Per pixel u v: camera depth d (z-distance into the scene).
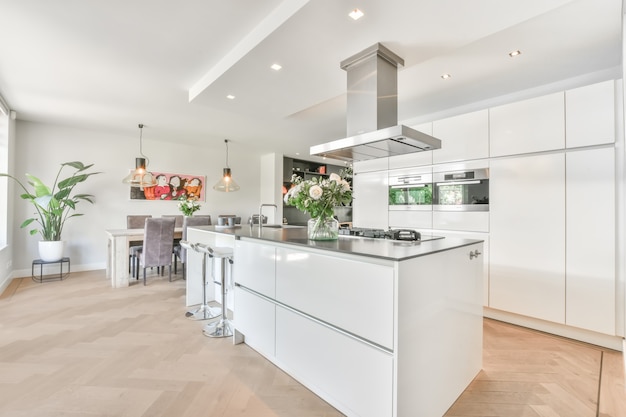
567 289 2.53
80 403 1.69
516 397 1.79
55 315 3.03
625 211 2.24
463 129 3.19
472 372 1.95
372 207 4.09
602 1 1.96
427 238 2.22
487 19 1.85
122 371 2.03
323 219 2.09
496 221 2.94
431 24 1.91
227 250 2.80
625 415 1.62
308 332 1.82
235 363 2.16
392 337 1.36
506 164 2.88
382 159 3.97
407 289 1.39
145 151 5.83
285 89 2.97
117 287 4.11
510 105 2.85
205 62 2.74
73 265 5.07
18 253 4.61
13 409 1.63
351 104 2.40
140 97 3.63
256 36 2.20
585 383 1.92
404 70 2.91
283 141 6.07
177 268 5.50
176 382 1.91
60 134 4.95
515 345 2.47
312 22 1.90
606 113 2.35
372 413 1.45
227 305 3.27
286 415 1.62
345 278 1.59
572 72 2.96
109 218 5.41
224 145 6.45
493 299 2.96
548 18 2.13
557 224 2.58
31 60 2.72
